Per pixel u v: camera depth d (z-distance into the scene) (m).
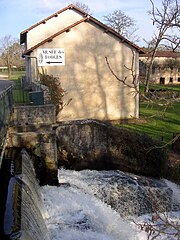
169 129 19.64
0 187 7.71
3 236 5.29
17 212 6.12
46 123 11.77
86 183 12.27
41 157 11.36
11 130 11.35
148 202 11.96
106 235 8.70
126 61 21.09
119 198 11.91
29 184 8.40
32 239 5.67
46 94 14.73
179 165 13.54
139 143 14.20
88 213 9.50
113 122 21.58
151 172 14.20
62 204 9.77
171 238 9.08
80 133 14.15
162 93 7.70
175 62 48.84
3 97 8.88
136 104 21.80
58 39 19.92
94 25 20.27
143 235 9.77
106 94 21.23
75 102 20.81
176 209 12.29
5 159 10.02
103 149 14.36
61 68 20.27
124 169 14.44
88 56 20.53
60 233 8.12
